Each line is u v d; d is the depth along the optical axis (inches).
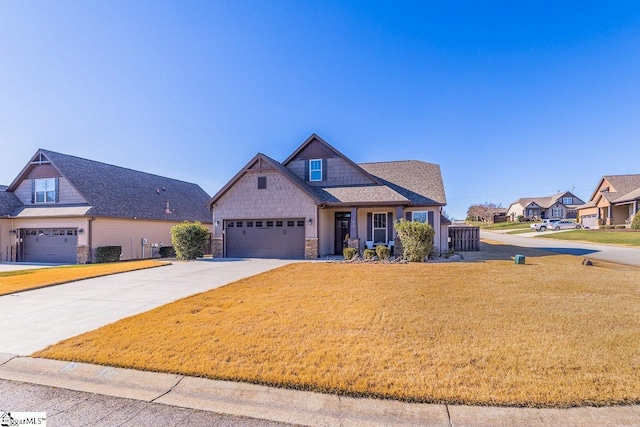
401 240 609.0
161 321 242.7
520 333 196.2
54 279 445.7
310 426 123.3
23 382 163.2
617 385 136.1
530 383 139.1
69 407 139.6
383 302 277.4
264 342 193.2
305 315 245.6
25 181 856.9
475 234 829.8
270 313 254.5
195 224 757.9
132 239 882.8
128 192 933.2
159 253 943.0
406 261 574.6
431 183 756.0
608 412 121.2
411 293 307.9
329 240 756.6
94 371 168.7
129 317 258.8
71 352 188.2
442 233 776.3
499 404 127.0
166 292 358.9
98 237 793.6
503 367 153.6
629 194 1374.3
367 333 203.0
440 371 151.4
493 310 245.9
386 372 152.1
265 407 135.6
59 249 806.5
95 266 623.2
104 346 196.1
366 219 731.4
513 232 1718.8
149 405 140.3
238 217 732.7
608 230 1274.6
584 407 124.2
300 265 540.4
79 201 801.6
